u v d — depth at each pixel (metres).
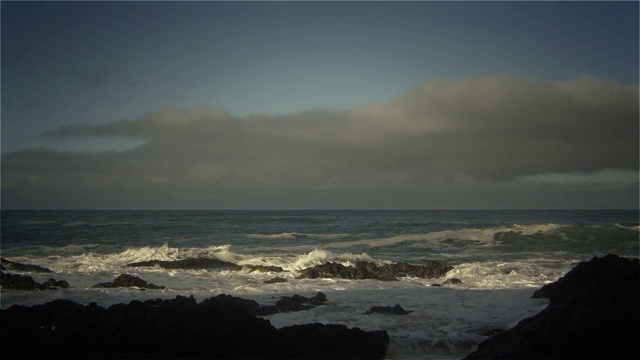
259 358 8.06
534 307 12.19
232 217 89.88
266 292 14.80
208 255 24.55
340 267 18.70
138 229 48.94
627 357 7.38
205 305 8.93
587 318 7.47
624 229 32.84
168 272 19.94
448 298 13.67
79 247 31.00
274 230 49.59
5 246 32.28
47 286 15.29
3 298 13.11
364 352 8.66
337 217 92.50
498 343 8.35
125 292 14.19
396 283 17.11
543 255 26.27
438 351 9.13
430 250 29.48
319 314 11.62
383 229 50.78
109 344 8.16
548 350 7.54
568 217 93.94
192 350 8.10
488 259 24.92
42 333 8.57
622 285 9.06
